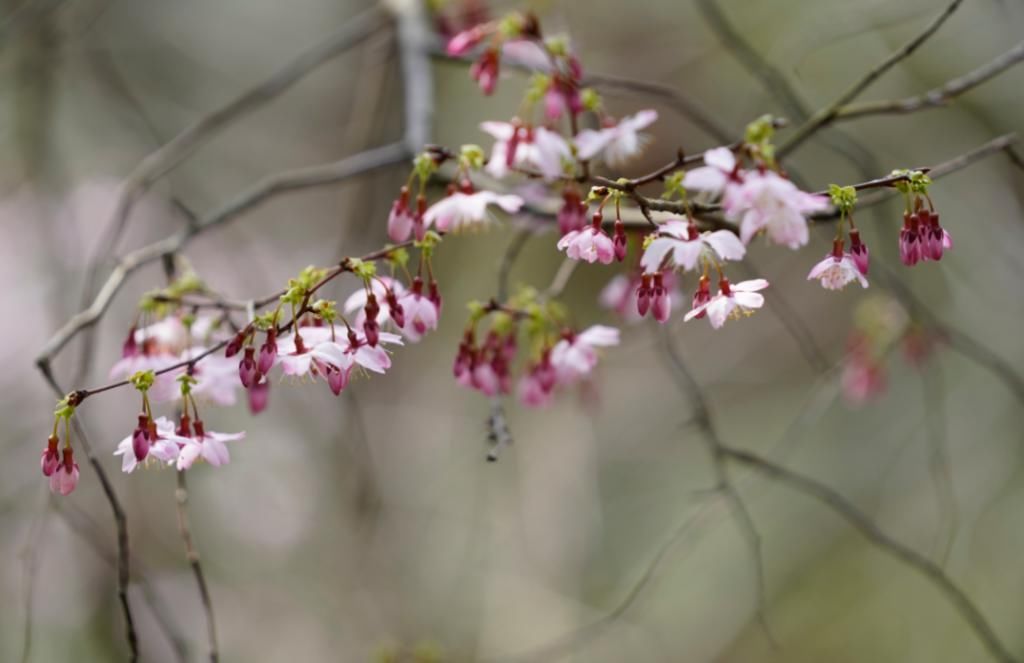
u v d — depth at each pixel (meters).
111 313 7.14
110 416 6.94
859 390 5.18
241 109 5.00
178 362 3.24
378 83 6.04
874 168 4.55
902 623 7.49
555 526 7.91
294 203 9.02
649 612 7.93
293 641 7.29
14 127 7.33
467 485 8.00
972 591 7.20
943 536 7.21
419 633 7.25
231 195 8.85
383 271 5.41
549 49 3.35
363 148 5.96
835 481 8.02
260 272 7.46
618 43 8.12
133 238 7.45
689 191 3.52
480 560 7.78
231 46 9.47
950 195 6.81
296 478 7.69
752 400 8.75
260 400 3.29
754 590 7.98
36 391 7.01
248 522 7.57
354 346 2.67
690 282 5.03
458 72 8.00
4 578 6.76
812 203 2.54
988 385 7.25
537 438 8.06
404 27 4.95
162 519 7.44
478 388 3.28
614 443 8.52
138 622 6.77
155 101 8.76
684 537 8.14
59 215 6.56
